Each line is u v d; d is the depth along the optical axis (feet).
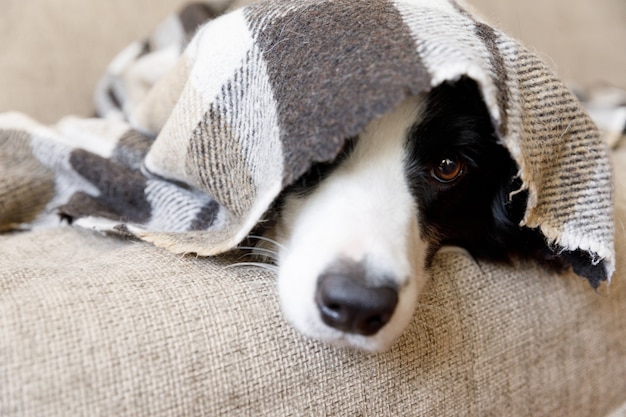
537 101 2.43
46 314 2.05
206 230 2.85
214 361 2.17
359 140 2.64
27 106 4.99
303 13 2.43
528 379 2.91
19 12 4.97
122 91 4.93
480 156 2.86
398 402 2.50
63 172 3.54
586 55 6.81
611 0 6.91
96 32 5.22
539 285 3.02
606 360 3.27
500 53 2.35
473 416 2.72
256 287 2.49
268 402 2.25
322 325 2.32
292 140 2.17
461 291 2.81
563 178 2.60
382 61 2.12
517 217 2.92
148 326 2.14
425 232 2.88
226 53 2.62
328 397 2.36
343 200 2.57
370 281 2.31
